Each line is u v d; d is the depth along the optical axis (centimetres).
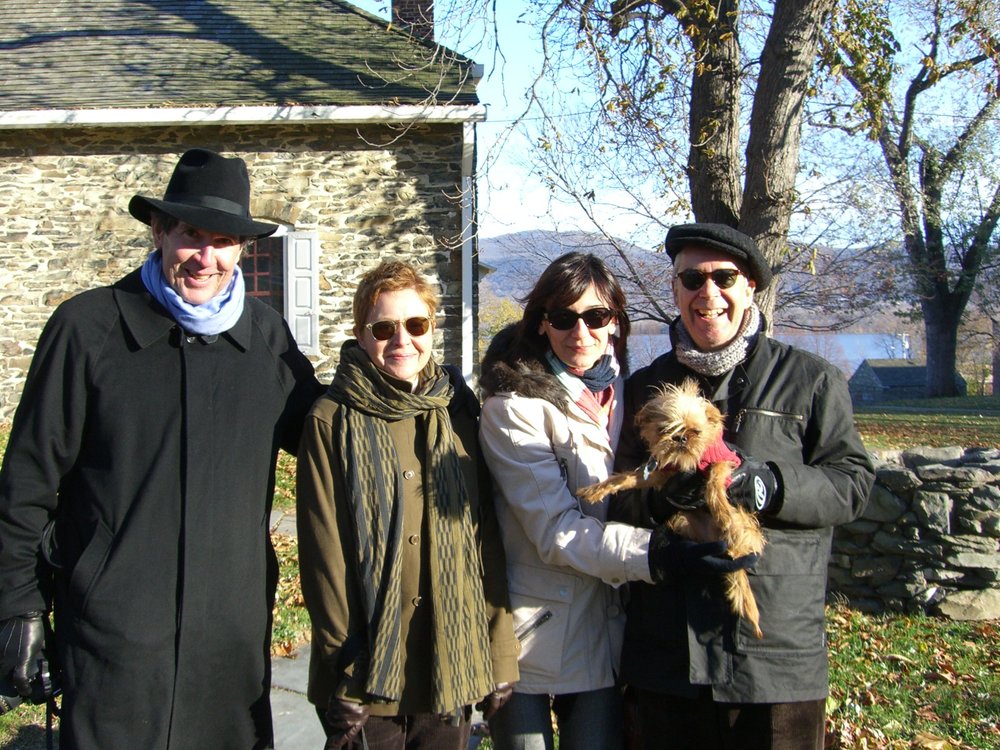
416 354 242
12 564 226
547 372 256
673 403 218
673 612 233
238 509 242
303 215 1091
